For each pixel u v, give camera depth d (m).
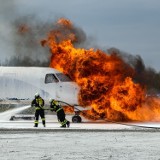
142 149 24.88
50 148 25.30
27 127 39.28
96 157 21.61
